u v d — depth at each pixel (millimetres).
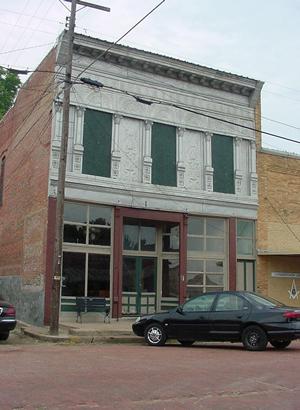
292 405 7691
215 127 25422
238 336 14336
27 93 25312
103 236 22094
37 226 21875
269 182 26766
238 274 25484
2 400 7539
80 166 21594
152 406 7461
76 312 21047
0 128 31000
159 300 24125
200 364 11242
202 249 24703
